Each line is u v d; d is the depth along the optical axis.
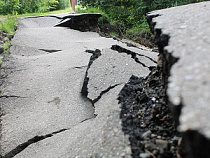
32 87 2.65
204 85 0.67
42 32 5.08
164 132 1.17
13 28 5.09
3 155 1.81
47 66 3.14
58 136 1.80
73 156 1.29
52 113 2.14
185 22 1.22
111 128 1.28
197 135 0.54
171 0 6.33
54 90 2.51
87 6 8.34
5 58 3.30
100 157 1.14
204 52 0.84
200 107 0.60
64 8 15.34
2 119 2.23
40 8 11.03
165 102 1.28
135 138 1.15
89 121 1.78
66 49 3.91
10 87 2.68
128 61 2.39
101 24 6.42
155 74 1.61
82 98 2.20
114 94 1.82
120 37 5.89
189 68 0.76
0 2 9.59
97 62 2.38
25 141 1.86
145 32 5.70
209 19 1.20
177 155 1.00
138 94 1.51
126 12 6.91
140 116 1.31
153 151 1.05
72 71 2.80
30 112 2.26
